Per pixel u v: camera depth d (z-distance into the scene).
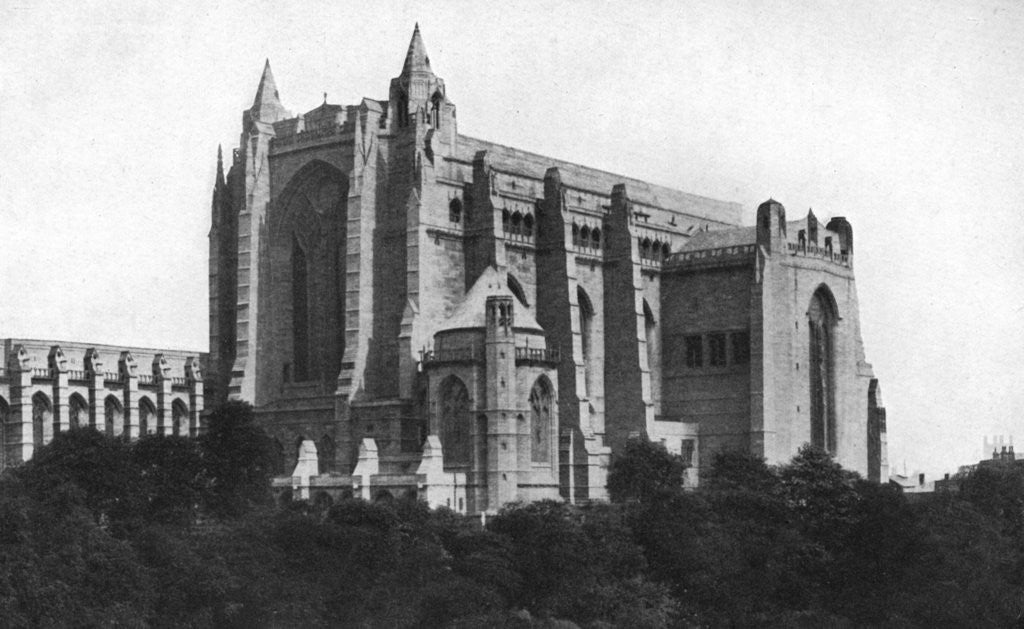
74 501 136.25
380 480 168.88
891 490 168.50
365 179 188.75
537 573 142.25
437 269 188.12
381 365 188.25
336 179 196.75
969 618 151.75
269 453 164.62
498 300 172.88
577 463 190.38
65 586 119.94
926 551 159.38
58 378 188.75
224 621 128.38
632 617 138.00
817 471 172.62
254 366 198.50
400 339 183.50
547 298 198.75
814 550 159.62
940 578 157.12
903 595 154.75
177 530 140.88
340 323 196.50
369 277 188.25
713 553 151.12
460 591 133.25
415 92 192.50
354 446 183.62
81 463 144.88
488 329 172.75
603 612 140.00
